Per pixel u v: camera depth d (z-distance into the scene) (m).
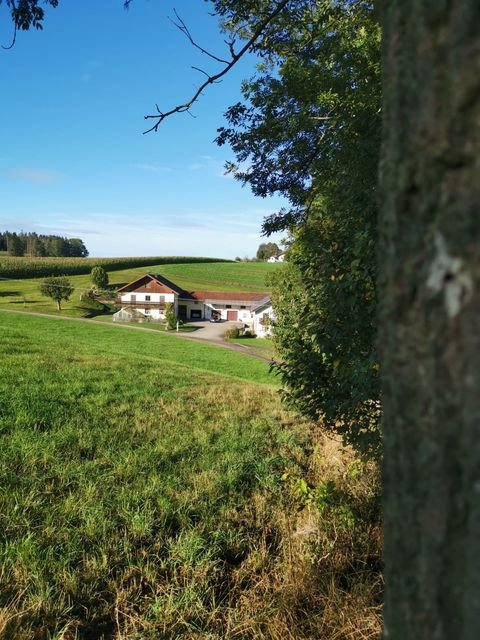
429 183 0.73
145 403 10.63
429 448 0.75
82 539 4.70
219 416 10.05
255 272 97.94
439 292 0.71
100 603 3.98
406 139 0.78
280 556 4.68
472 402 0.66
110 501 5.47
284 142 6.29
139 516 5.06
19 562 4.20
